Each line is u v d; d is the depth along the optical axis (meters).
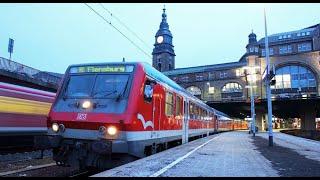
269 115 20.84
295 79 88.06
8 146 17.03
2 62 24.62
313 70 86.19
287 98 69.38
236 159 12.88
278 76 89.75
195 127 23.02
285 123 128.75
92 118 10.61
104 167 10.53
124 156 10.59
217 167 10.55
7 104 16.66
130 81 11.16
